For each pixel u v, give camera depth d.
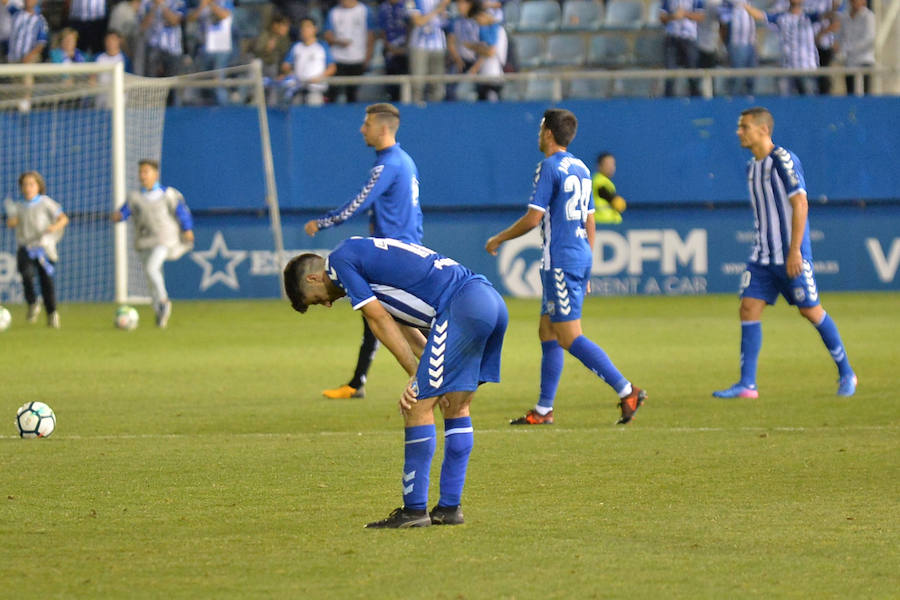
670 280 65.50
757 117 30.44
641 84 71.00
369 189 30.25
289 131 64.69
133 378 35.28
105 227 64.44
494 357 17.55
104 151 64.00
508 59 68.25
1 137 63.84
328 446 23.92
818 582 13.92
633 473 20.94
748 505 18.25
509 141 64.88
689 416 27.70
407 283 16.77
